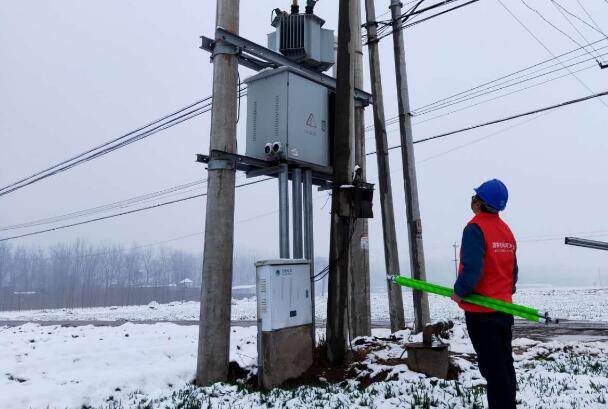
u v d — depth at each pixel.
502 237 3.28
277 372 5.87
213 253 6.72
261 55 7.42
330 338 6.40
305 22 7.87
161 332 14.56
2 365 8.09
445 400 4.57
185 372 7.22
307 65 8.12
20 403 5.78
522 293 64.62
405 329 9.91
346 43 6.87
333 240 6.57
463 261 3.17
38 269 128.75
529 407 4.27
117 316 34.16
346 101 6.78
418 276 9.88
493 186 3.32
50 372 7.61
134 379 6.75
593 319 19.81
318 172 8.07
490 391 3.11
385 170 10.58
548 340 11.27
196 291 104.81
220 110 7.03
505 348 3.20
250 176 7.88
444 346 5.65
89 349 10.30
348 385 5.60
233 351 9.02
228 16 7.27
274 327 5.91
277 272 6.07
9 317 40.31
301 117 7.46
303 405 4.83
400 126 10.84
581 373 6.16
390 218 10.32
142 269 137.38
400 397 4.74
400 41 11.04
